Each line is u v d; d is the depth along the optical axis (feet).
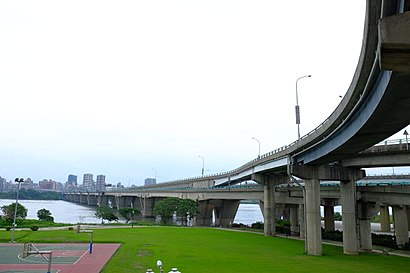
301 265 133.08
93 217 549.13
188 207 374.43
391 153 169.48
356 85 90.63
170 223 407.23
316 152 163.32
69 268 126.93
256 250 176.24
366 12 63.31
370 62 77.30
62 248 180.04
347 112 114.01
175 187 576.20
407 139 164.96
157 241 206.49
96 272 119.14
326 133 141.28
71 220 478.59
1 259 147.33
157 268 121.80
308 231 172.86
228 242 209.46
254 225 365.20
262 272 116.26
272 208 270.67
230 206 430.20
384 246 218.18
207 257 147.95
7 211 357.20
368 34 66.95
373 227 409.90
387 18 50.24
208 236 243.40
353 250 175.94
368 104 95.81
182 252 161.79
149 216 556.10
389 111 89.86
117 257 148.05
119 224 353.92
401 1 53.06
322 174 178.60
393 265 138.31
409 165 176.35
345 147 137.59
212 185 459.32
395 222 225.15
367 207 202.08
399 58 53.36
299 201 281.13
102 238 220.64
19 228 291.58
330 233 264.11
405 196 184.44
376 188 198.08
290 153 186.19
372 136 118.52
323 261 145.28
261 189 307.99
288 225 354.54
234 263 134.00
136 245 185.78
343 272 120.26
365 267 131.75
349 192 183.11
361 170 188.24
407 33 49.06
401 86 72.90
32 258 149.59
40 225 312.91
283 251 175.83
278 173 268.41
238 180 382.83
